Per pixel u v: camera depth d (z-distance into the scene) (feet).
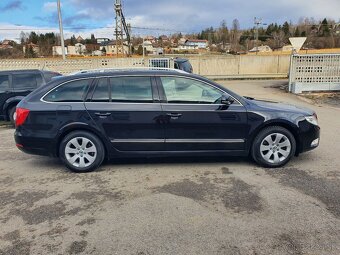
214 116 16.76
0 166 18.54
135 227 11.46
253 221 11.68
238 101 17.06
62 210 12.88
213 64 96.17
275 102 19.07
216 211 12.48
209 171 16.87
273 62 98.63
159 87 16.87
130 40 173.68
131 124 16.69
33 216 12.44
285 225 11.37
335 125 28.32
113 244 10.47
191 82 16.96
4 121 33.71
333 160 18.34
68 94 16.93
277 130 17.03
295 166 17.44
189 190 14.51
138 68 18.21
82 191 14.70
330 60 54.75
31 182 15.96
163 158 19.12
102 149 17.06
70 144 16.88
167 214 12.33
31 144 16.97
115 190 14.71
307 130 17.31
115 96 16.84
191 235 10.87
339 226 11.25
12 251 10.22
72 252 10.11
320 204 12.88
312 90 54.85
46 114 16.65
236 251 9.97
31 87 31.14
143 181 15.69
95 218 12.17
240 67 97.55
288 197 13.55
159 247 10.25
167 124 16.72
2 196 14.34
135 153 17.06
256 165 17.67
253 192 14.14
